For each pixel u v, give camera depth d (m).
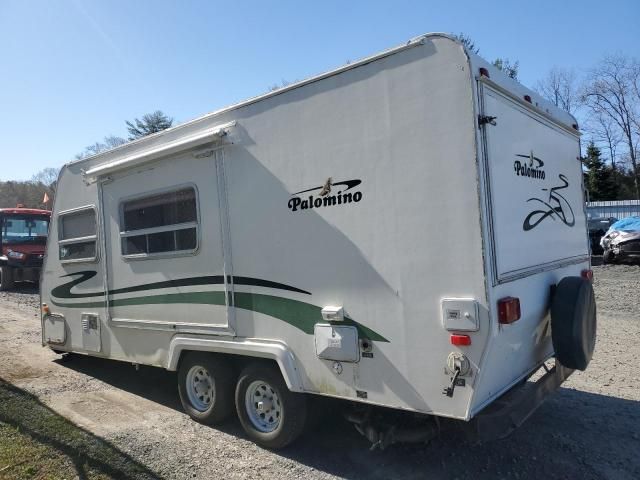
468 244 2.99
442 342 3.09
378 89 3.35
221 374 4.46
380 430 3.56
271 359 4.04
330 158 3.59
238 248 4.18
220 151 4.29
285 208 3.85
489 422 3.18
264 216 3.99
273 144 3.93
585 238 4.95
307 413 3.96
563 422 4.36
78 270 5.93
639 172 38.44
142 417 4.84
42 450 4.00
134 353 5.26
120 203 5.27
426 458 3.83
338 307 3.56
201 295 4.48
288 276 3.85
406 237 3.22
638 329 7.47
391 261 3.29
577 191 4.81
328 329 3.61
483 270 2.93
